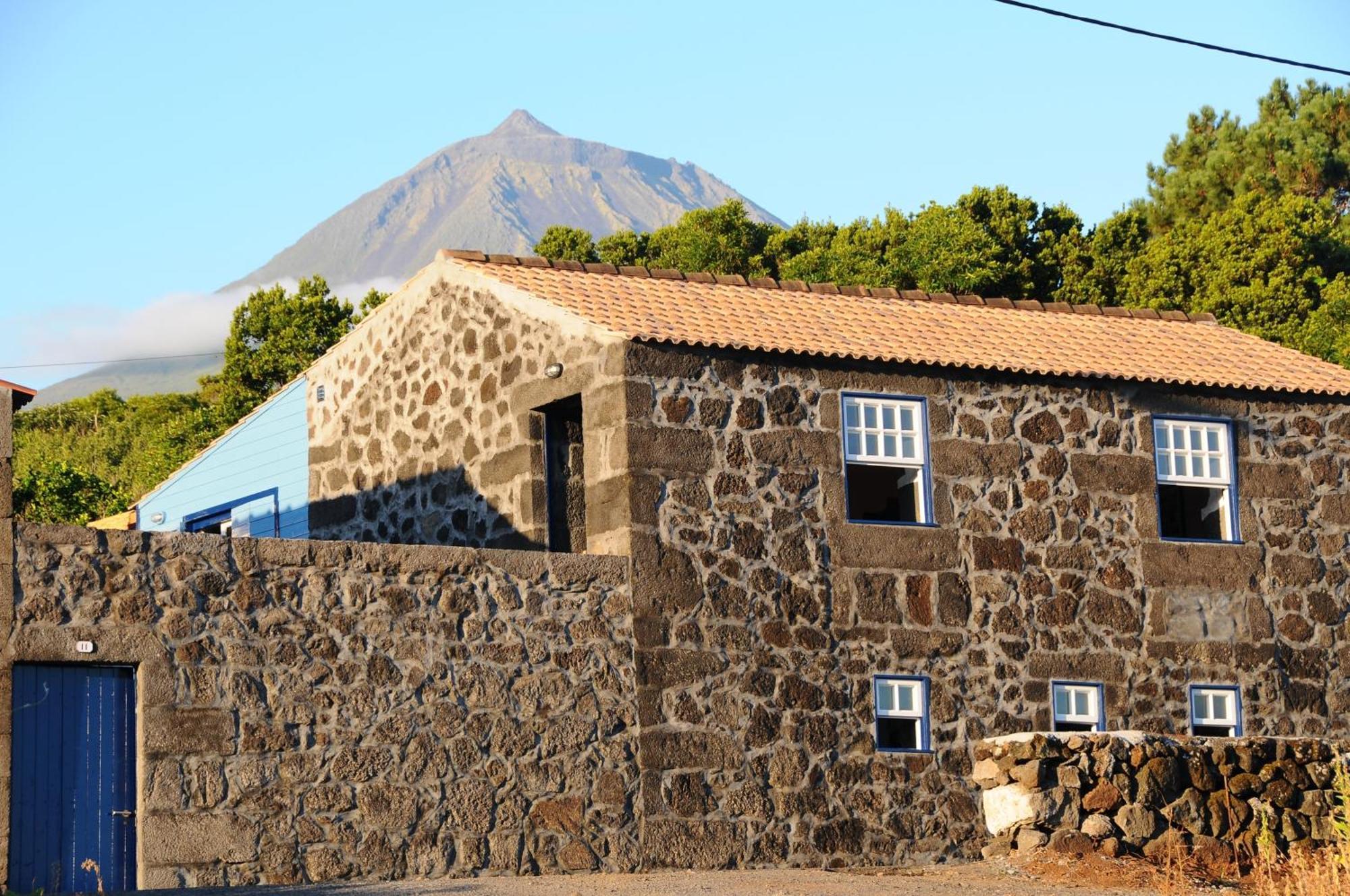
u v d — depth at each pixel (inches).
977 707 1058.1
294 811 876.0
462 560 942.4
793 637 1019.3
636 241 2866.6
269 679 881.5
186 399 3363.7
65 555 840.9
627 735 966.4
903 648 1047.0
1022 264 2691.9
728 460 1023.6
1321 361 1273.4
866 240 2640.3
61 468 1969.7
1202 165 3065.9
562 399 1066.7
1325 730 1151.6
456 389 1178.6
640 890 833.5
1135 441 1138.7
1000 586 1080.8
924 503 1074.1
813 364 1057.5
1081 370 1117.1
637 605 983.6
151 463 2586.1
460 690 929.5
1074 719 1085.8
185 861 846.5
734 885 867.4
